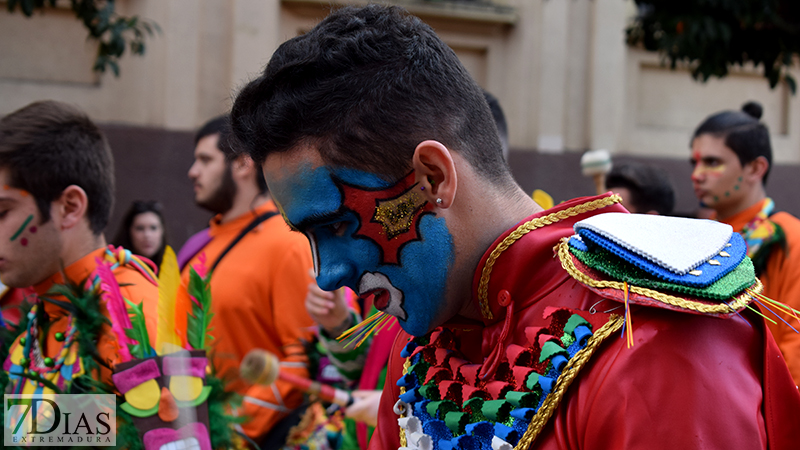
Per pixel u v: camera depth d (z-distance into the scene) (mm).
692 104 6109
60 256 1494
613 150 5820
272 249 2400
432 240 864
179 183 5148
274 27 5293
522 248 874
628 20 5805
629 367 754
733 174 2660
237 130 896
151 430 1117
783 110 6285
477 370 899
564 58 5730
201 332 1256
